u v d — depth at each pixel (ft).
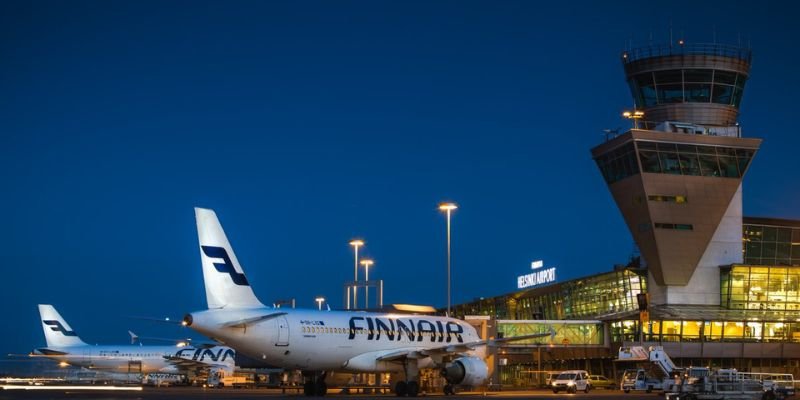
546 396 204.03
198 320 159.53
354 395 196.85
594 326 334.24
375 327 187.21
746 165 326.24
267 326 167.94
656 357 252.01
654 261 325.83
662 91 328.49
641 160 318.04
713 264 333.83
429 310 284.20
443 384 253.24
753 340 325.83
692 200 322.75
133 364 367.86
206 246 166.09
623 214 334.44
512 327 323.37
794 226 366.43
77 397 176.96
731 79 327.88
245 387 304.50
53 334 377.30
